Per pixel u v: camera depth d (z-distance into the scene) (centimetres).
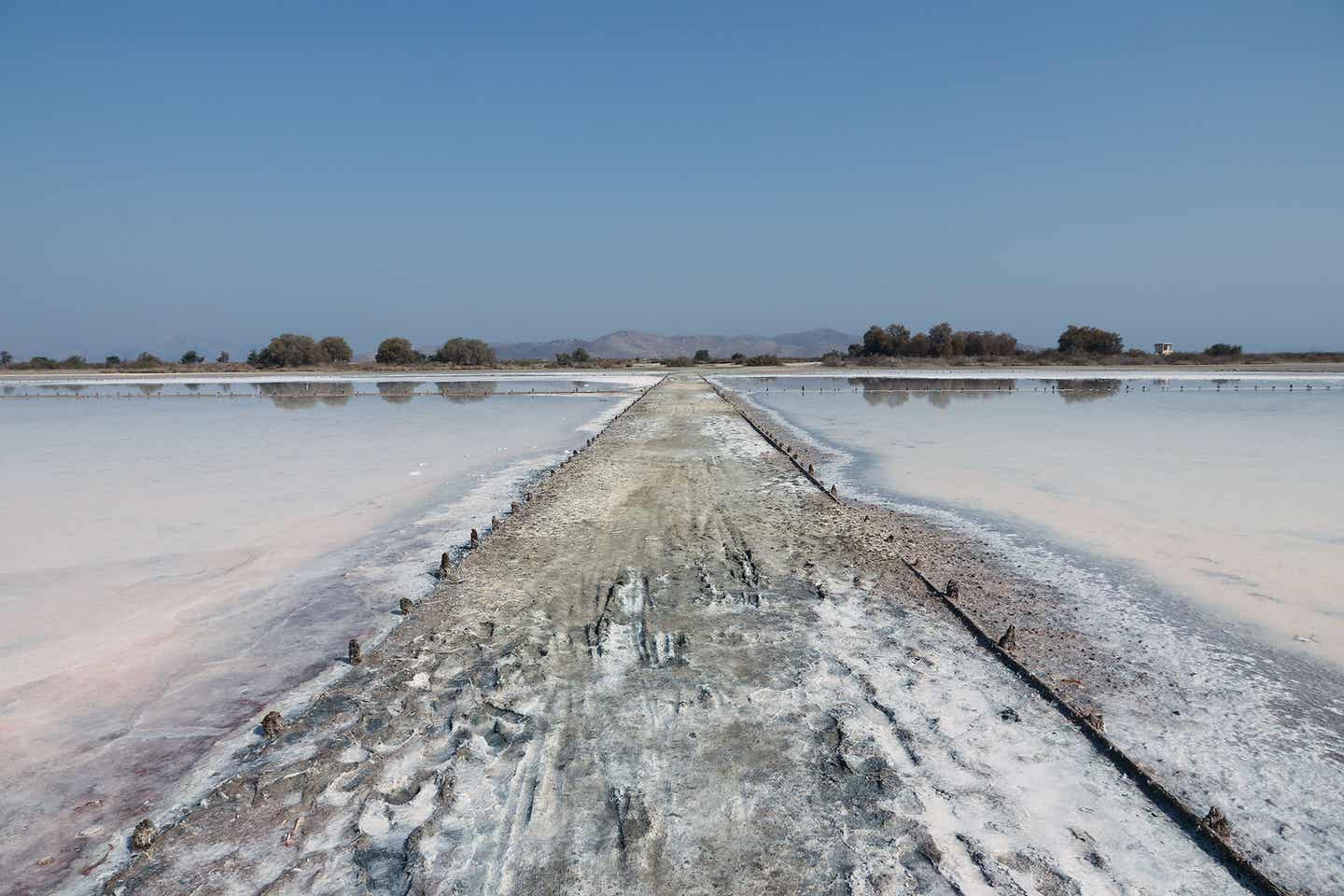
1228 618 632
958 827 368
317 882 340
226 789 409
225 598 710
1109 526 926
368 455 1596
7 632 631
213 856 358
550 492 1143
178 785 420
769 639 589
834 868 341
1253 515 971
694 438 1772
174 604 696
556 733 459
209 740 464
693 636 597
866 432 1883
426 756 441
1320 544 836
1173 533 891
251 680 543
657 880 334
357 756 443
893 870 339
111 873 351
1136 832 366
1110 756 430
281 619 659
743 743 443
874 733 452
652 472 1308
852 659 554
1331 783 407
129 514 1042
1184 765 423
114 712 498
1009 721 468
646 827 369
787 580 727
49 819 390
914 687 511
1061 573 752
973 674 532
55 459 1562
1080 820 374
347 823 382
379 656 571
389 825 380
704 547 841
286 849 363
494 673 539
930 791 396
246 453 1639
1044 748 438
